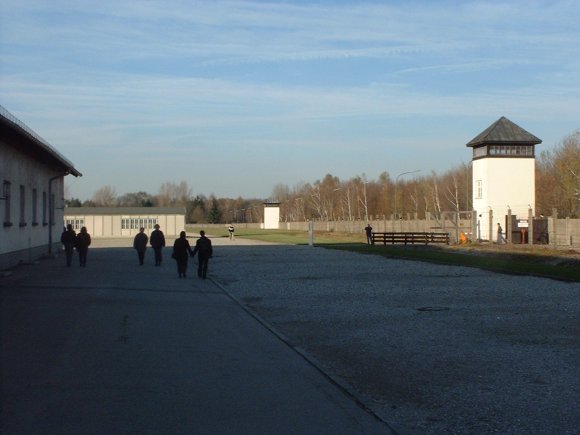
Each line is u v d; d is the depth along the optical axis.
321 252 45.09
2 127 23.06
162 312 15.63
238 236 84.56
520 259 34.78
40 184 35.50
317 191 141.75
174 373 9.15
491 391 8.13
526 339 11.78
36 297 17.89
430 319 14.38
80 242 29.94
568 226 46.84
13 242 28.59
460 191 102.38
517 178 55.28
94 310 15.59
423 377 8.94
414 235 52.94
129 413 7.08
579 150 72.94
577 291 19.80
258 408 7.38
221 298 18.83
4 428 6.50
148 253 43.06
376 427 6.71
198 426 6.66
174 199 170.25
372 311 15.78
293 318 14.81
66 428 6.52
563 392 8.05
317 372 9.32
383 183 130.62
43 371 9.11
